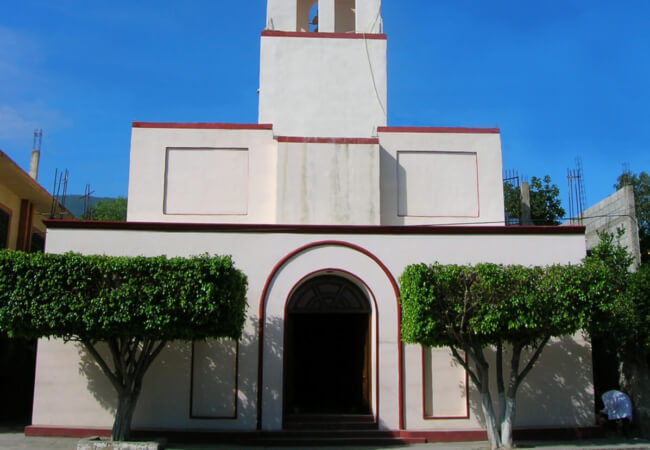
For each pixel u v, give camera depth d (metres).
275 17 19.94
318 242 15.85
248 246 15.79
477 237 16.03
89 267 12.91
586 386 15.69
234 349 15.36
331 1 20.09
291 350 16.20
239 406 15.07
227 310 13.20
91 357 15.26
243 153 17.61
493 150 18.02
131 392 13.59
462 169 17.92
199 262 13.19
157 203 17.28
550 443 14.74
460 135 18.06
